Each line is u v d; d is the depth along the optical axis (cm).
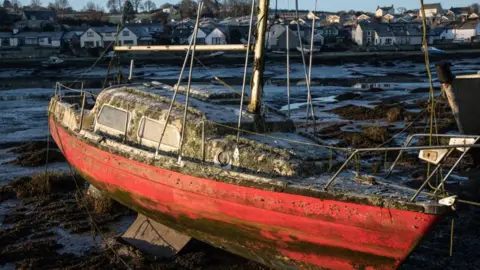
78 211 1104
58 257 881
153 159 845
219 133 836
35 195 1213
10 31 9381
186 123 850
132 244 930
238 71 5641
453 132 1970
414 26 10462
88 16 12350
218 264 869
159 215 888
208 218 799
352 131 2067
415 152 1659
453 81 1395
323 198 672
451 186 1286
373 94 3512
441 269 846
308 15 11994
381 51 8506
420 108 2659
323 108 2841
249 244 779
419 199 645
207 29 8444
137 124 931
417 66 6500
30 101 3139
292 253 737
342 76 5241
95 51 7331
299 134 915
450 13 15212
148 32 9056
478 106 1376
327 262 709
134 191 897
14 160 1581
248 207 738
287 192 697
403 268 850
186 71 5581
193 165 795
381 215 641
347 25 12056
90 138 992
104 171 955
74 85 4153
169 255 889
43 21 10194
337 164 780
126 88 1050
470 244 945
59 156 1596
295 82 4575
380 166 1477
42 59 6825
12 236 965
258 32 866
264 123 887
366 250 669
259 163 764
